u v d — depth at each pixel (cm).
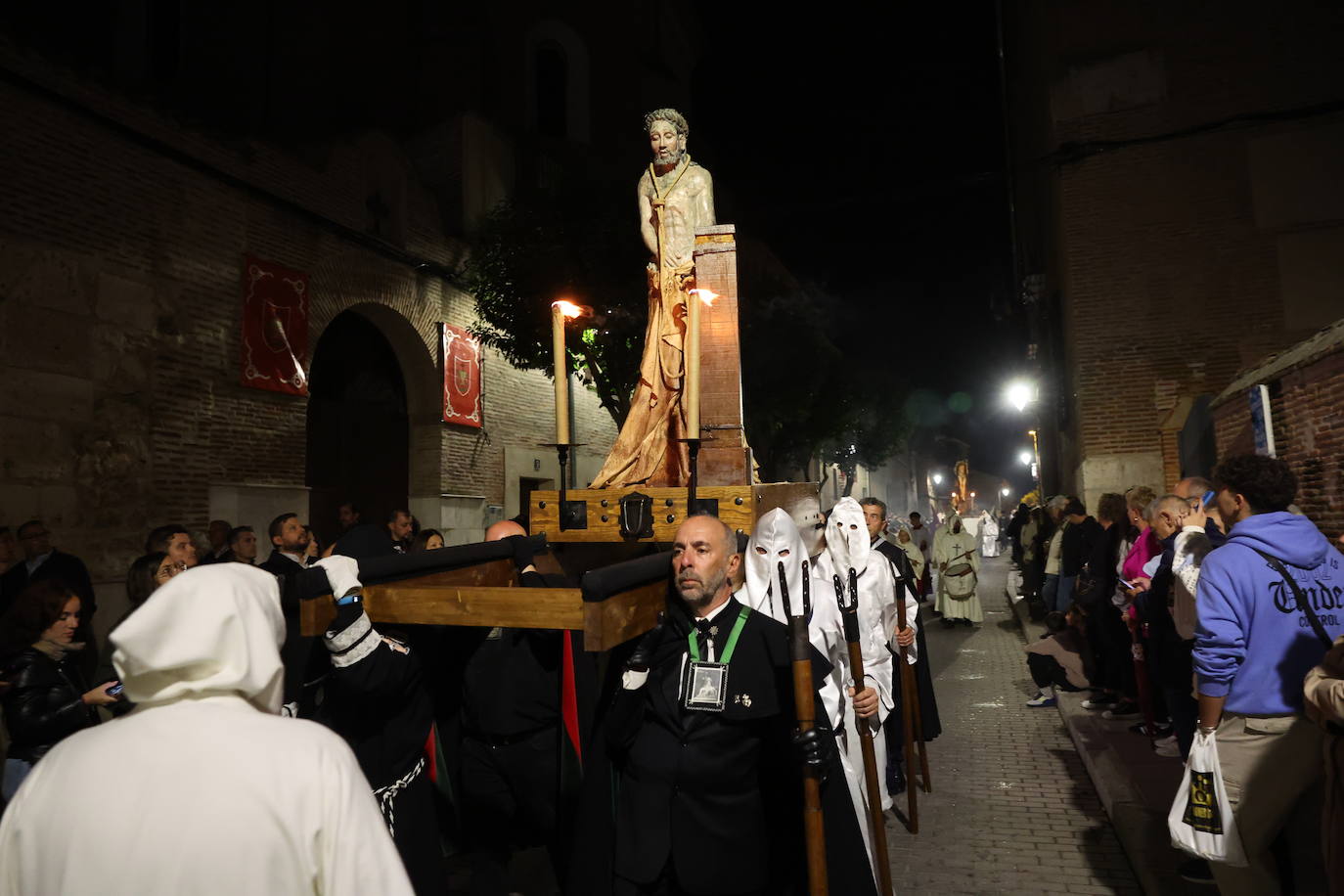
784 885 265
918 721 527
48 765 141
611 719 264
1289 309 1110
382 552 336
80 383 754
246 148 939
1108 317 1177
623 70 1905
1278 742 275
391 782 296
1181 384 1144
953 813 502
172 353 842
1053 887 397
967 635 1230
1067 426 1427
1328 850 251
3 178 697
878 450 2672
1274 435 674
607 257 1137
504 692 333
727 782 252
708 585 264
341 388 1162
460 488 1266
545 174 1582
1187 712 454
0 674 358
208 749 137
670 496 361
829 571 374
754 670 257
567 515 374
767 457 1636
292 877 134
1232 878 291
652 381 447
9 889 135
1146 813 440
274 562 652
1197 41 1170
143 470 808
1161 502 469
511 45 1697
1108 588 658
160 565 454
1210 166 1155
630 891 248
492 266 1176
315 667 313
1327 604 282
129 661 141
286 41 1283
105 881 129
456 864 446
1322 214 1106
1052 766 590
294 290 987
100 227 776
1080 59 1213
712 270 429
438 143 1324
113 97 795
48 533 649
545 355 1184
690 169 470
